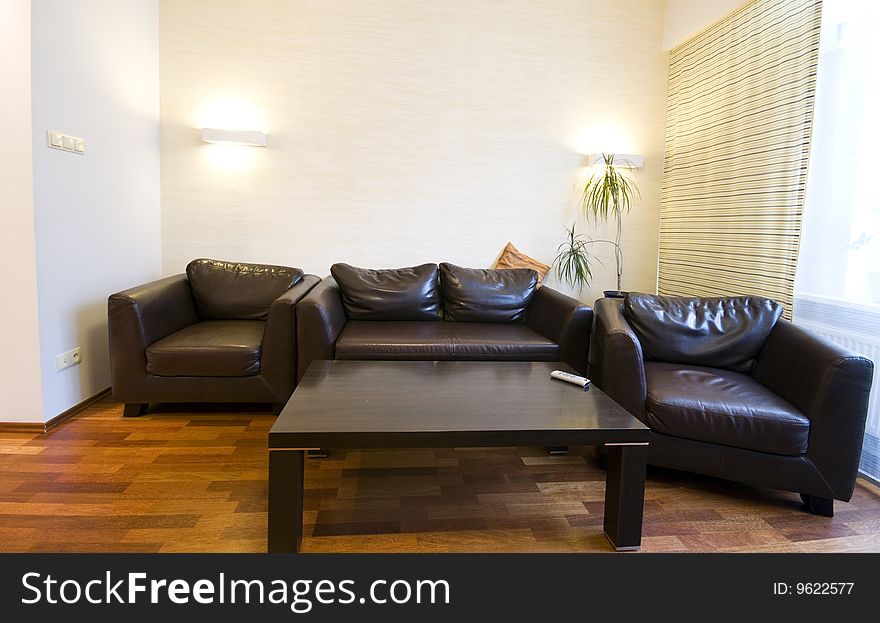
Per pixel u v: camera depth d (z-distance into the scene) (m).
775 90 3.19
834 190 2.83
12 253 2.77
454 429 1.87
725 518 2.25
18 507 2.16
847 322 2.74
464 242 4.27
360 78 4.06
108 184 3.40
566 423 1.95
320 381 2.41
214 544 1.95
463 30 4.10
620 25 4.23
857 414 2.20
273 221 4.12
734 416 2.31
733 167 3.57
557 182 4.29
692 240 4.03
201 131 3.99
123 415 3.18
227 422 3.13
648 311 2.99
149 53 3.84
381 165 4.14
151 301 3.17
